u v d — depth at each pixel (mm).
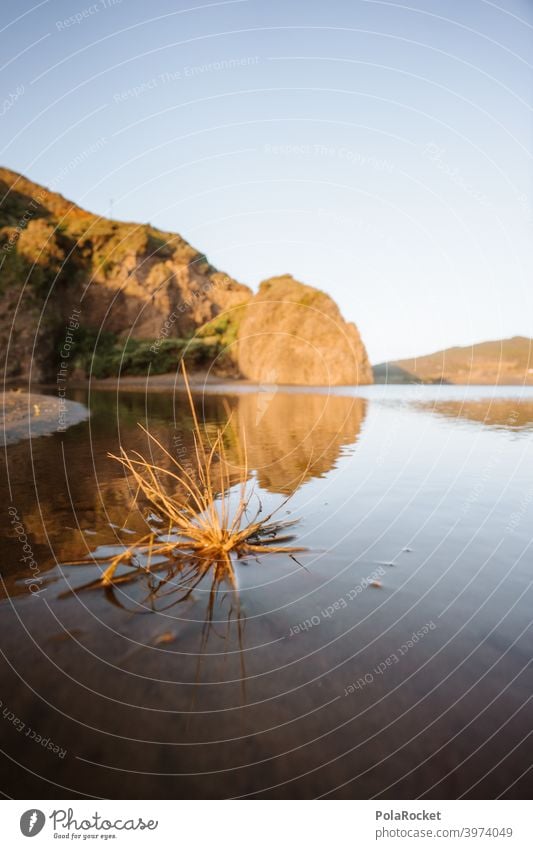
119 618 2330
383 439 7672
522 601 2521
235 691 1834
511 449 6695
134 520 3789
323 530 3621
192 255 30938
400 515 3959
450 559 3076
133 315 28609
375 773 1493
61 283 26938
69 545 3250
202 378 26766
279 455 6496
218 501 4406
